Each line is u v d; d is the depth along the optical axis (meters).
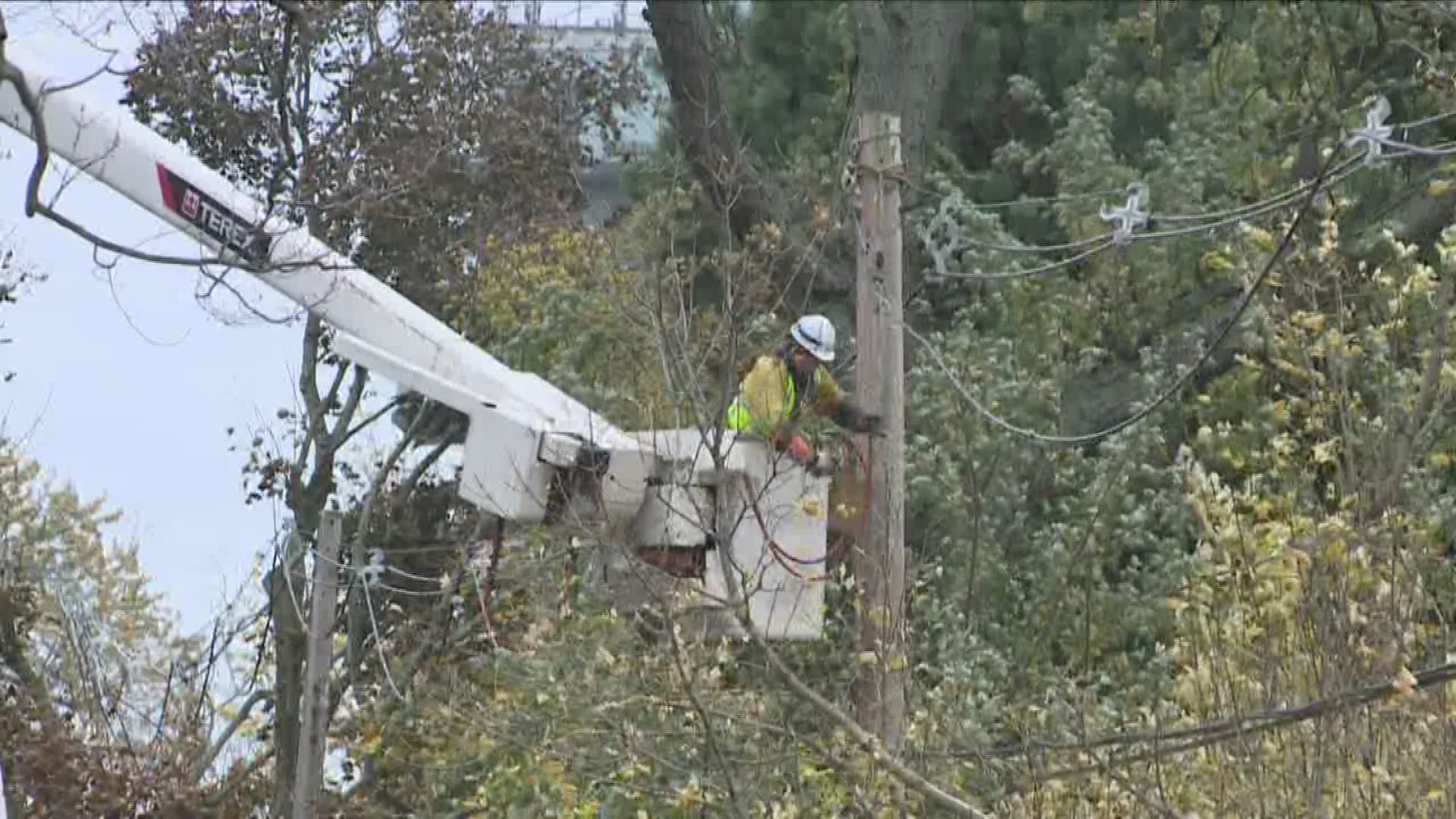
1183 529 72.69
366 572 69.31
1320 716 46.28
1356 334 57.25
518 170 98.75
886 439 54.09
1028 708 55.50
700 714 48.22
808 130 104.56
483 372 48.66
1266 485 57.69
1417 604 50.09
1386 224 75.88
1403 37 87.56
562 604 56.12
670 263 58.94
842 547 54.00
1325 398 58.66
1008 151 92.94
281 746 81.25
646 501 48.09
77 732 78.81
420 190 94.12
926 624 65.94
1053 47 103.31
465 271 95.12
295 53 94.25
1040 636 70.75
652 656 52.59
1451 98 73.12
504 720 57.16
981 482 74.25
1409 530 52.62
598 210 101.06
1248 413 72.81
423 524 90.31
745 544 48.28
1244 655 49.38
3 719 76.00
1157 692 55.09
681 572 48.72
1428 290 57.28
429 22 99.25
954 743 54.34
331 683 75.88
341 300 49.56
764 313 69.06
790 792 50.88
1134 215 54.28
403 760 66.50
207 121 96.19
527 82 103.88
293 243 50.03
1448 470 63.16
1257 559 49.25
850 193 58.62
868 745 46.78
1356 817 46.78
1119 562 77.81
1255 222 81.75
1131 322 85.38
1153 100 96.31
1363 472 56.31
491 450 46.78
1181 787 48.00
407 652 75.38
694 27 81.69
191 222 49.88
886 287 55.34
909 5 89.81
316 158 91.75
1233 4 96.81
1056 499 78.06
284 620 80.38
